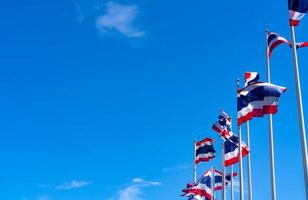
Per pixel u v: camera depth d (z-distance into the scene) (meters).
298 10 25.08
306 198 21.69
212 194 43.09
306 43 25.27
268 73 29.73
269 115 28.28
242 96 29.62
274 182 27.05
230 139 34.16
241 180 31.48
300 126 22.80
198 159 44.84
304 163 22.03
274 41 29.47
